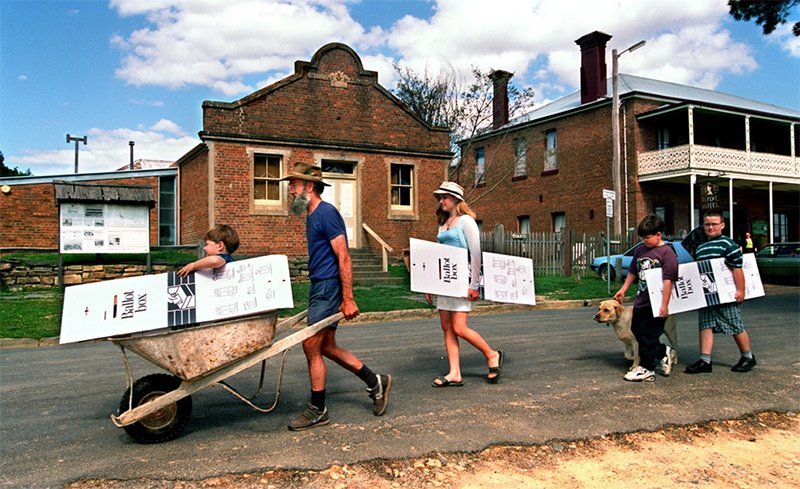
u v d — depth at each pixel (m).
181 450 3.85
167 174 18.83
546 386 5.52
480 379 5.82
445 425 4.35
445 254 5.18
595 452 3.92
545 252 18.62
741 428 4.45
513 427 4.32
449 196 5.41
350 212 17.36
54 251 16.42
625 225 23.20
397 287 15.21
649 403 4.96
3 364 7.05
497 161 28.84
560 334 8.88
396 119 17.86
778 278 18.59
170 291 3.90
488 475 3.53
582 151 24.89
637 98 23.14
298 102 16.50
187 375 3.86
